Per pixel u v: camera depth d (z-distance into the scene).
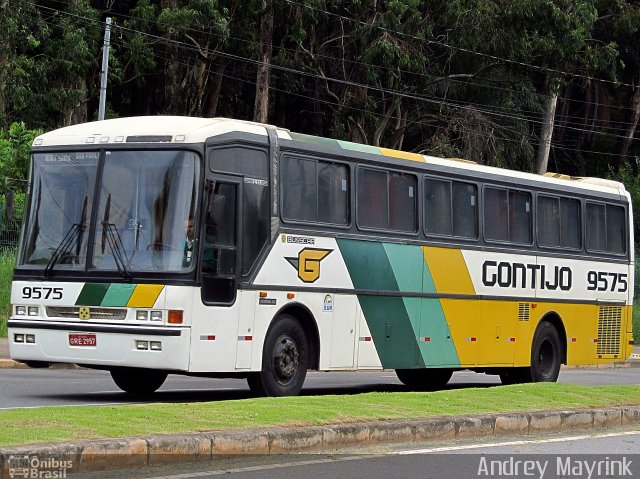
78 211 37.78
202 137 37.16
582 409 37.50
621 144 153.25
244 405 31.69
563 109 154.12
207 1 101.44
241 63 118.62
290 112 131.50
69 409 29.14
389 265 44.53
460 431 32.50
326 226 41.69
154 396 41.47
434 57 116.69
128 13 116.69
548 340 53.66
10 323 37.91
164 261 36.34
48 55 105.75
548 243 53.72
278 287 39.38
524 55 113.62
